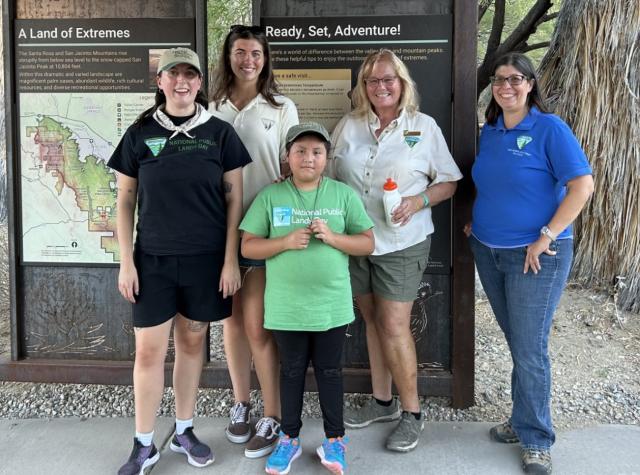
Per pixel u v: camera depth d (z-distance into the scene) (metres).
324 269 2.66
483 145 2.92
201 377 3.63
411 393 3.11
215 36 5.36
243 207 2.97
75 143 3.57
